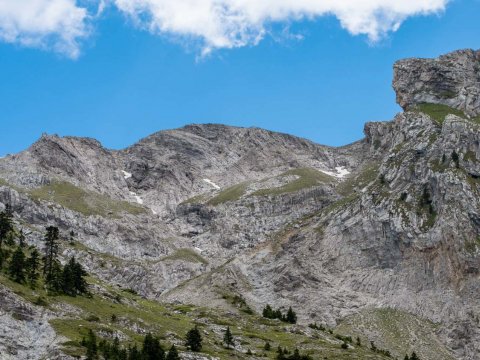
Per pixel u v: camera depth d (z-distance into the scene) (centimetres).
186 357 16988
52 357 14850
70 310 17750
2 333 15275
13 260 18362
